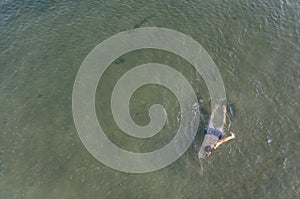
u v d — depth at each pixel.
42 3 35.62
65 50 31.64
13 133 26.81
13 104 28.42
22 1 35.72
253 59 30.06
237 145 25.11
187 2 35.00
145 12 34.25
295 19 32.97
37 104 28.34
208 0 35.09
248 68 29.47
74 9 34.94
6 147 26.08
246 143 25.17
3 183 24.27
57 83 29.53
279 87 28.12
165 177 24.03
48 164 25.11
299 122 26.09
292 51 30.45
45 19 34.19
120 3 35.25
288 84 28.28
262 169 24.00
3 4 35.53
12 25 33.72
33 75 30.12
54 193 23.69
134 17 33.84
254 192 23.06
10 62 30.98
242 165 24.23
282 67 29.38
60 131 26.77
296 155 24.52
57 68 30.47
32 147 26.03
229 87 28.34
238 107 27.06
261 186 23.28
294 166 24.05
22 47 32.03
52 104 28.30
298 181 23.39
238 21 33.00
